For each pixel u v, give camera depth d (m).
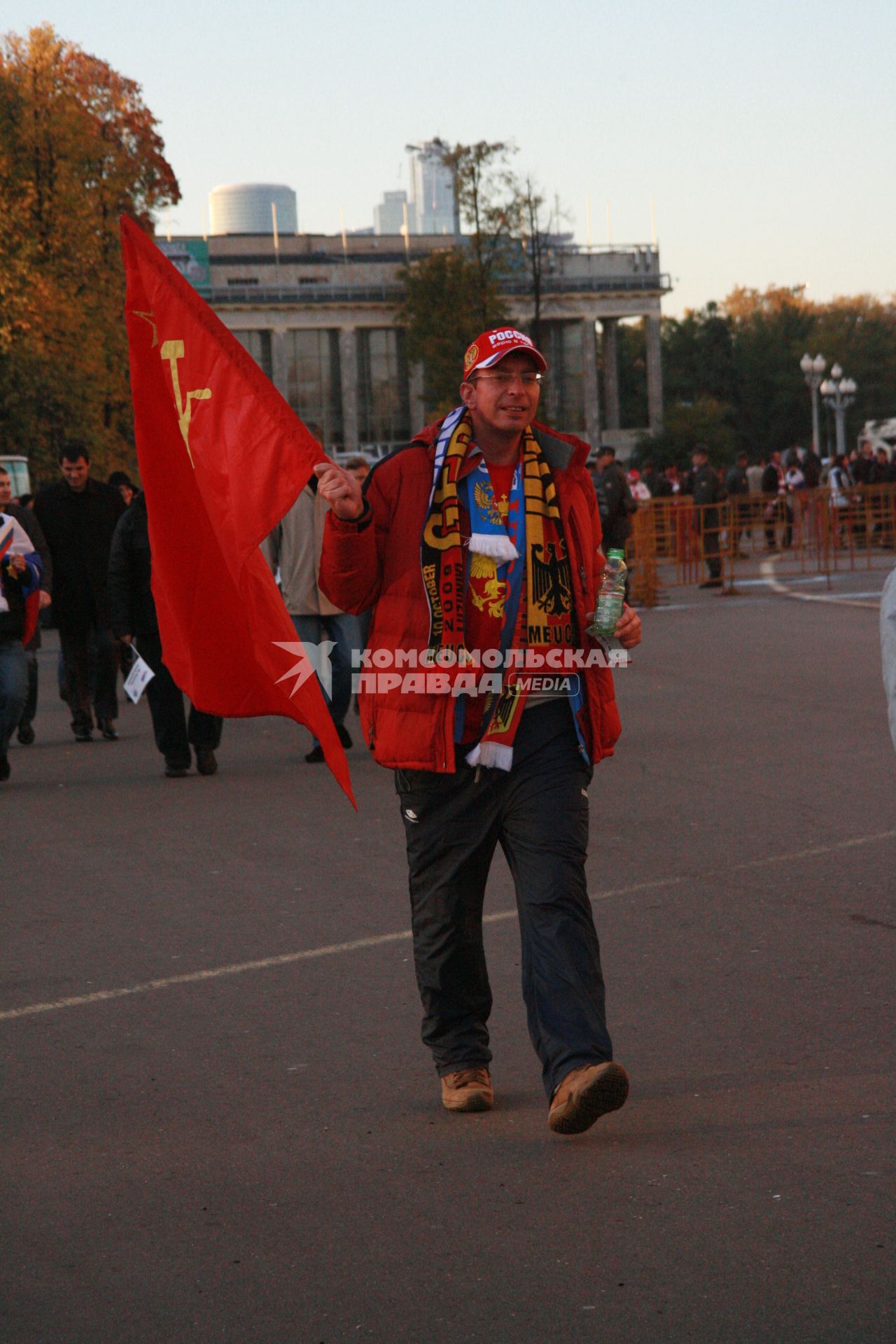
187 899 6.79
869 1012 4.95
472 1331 3.06
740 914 6.18
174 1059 4.78
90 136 44.31
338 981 5.52
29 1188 3.86
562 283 96.50
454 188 62.69
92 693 12.73
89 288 43.81
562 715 4.16
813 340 125.88
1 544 9.84
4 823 8.65
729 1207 3.58
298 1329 3.10
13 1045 4.96
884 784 8.71
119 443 45.72
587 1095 3.79
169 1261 3.43
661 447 93.12
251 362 4.75
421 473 4.09
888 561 27.44
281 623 4.62
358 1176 3.86
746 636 17.16
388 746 4.11
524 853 4.10
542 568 4.09
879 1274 3.22
